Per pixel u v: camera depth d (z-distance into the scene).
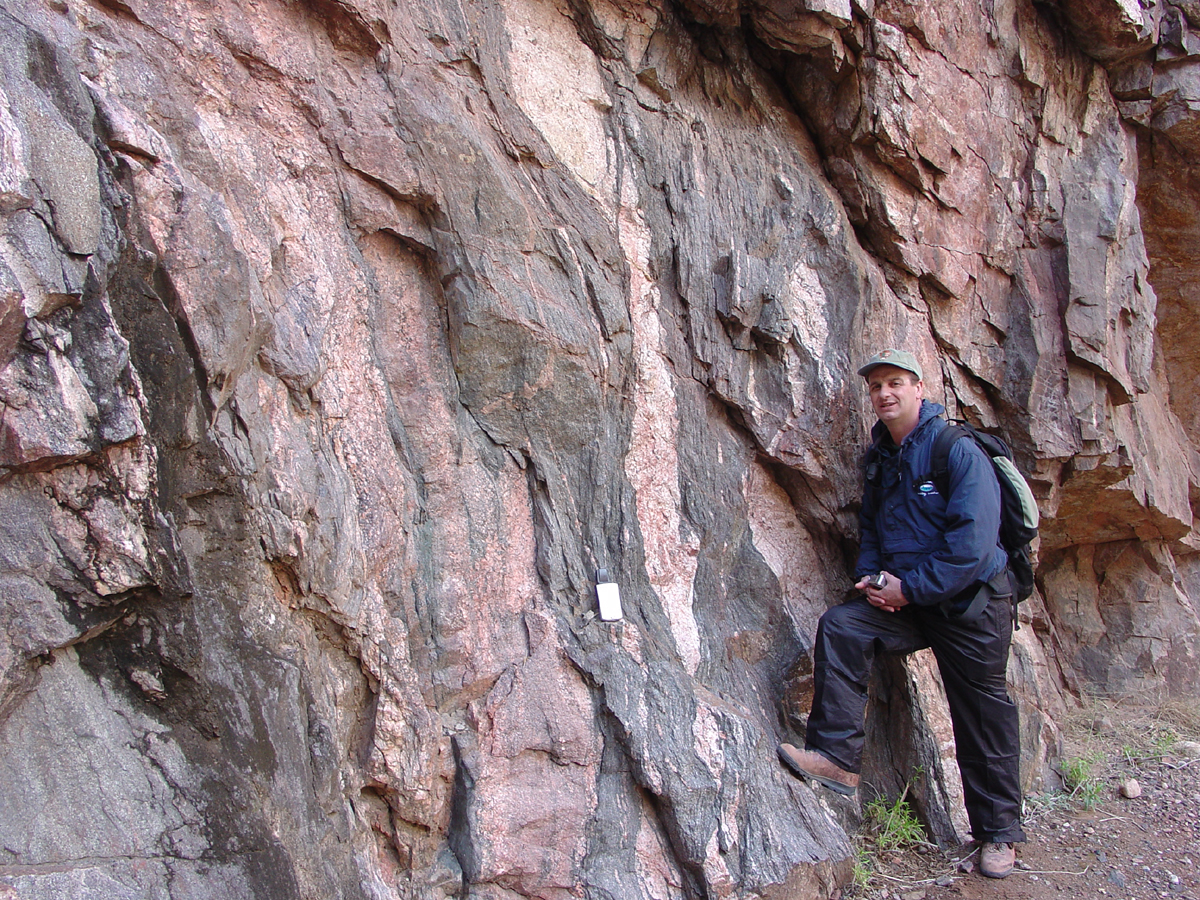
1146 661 5.45
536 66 3.08
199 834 1.78
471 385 2.74
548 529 2.85
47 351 1.60
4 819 1.56
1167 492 5.29
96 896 1.59
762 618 3.45
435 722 2.50
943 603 2.98
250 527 2.00
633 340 3.15
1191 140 4.92
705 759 2.73
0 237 1.54
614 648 2.80
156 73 2.07
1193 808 3.90
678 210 3.33
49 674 1.66
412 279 2.69
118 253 1.79
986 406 4.39
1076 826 3.70
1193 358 5.80
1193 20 4.63
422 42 2.71
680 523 3.23
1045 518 4.75
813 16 3.37
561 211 2.97
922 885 3.15
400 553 2.50
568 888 2.54
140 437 1.73
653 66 3.38
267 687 1.99
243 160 2.26
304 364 2.26
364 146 2.52
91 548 1.67
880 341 3.79
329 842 2.13
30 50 1.71
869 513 3.34
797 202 3.63
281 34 2.41
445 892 2.42
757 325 3.46
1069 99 4.61
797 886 2.70
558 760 2.64
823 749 3.01
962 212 4.15
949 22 3.93
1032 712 4.18
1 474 1.57
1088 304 4.39
